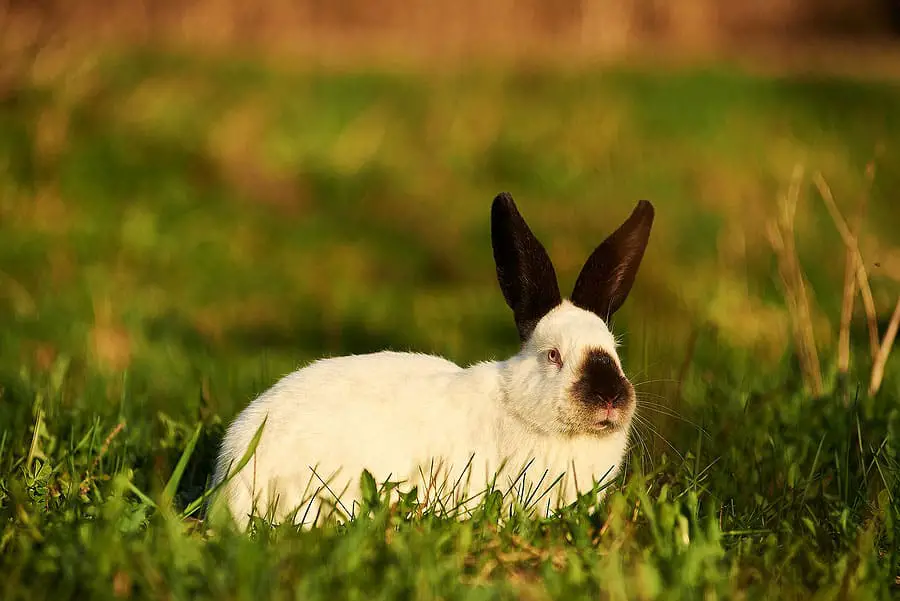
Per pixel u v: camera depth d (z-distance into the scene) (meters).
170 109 27.41
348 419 8.64
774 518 8.93
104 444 10.04
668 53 40.56
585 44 41.31
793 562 7.93
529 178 27.59
